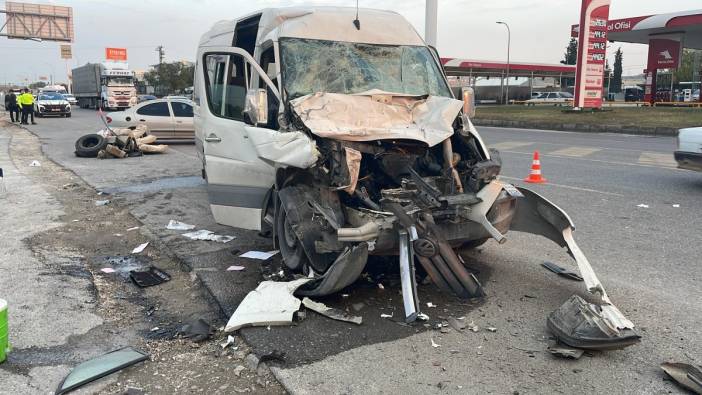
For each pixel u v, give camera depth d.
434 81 6.00
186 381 3.52
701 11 31.31
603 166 12.04
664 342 3.90
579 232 6.78
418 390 3.32
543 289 4.94
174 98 18.86
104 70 43.34
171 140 18.50
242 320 4.13
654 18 33.41
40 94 36.97
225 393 3.37
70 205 8.77
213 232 7.01
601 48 27.92
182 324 4.41
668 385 3.36
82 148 14.90
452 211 4.61
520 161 13.12
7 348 3.74
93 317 4.47
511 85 60.59
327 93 5.12
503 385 3.37
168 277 5.52
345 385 3.37
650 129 20.30
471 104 5.84
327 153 4.54
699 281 5.08
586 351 3.76
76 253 6.24
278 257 5.88
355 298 4.68
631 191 9.23
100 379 3.52
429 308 4.52
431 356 3.72
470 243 5.49
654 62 37.00
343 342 3.92
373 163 4.98
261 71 5.45
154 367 3.70
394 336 4.01
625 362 3.64
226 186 6.02
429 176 5.02
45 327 4.23
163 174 11.94
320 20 5.96
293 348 3.83
